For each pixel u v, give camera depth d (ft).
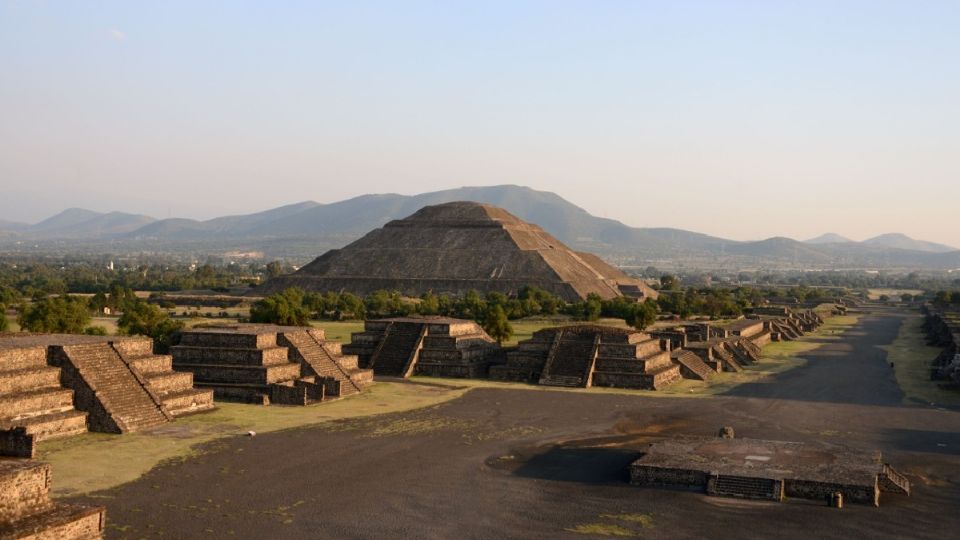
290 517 190.49
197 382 340.18
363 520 190.29
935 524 193.36
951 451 265.34
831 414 329.11
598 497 212.02
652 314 581.12
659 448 250.98
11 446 225.97
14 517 148.46
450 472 232.73
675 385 410.31
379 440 270.46
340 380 359.05
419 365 436.35
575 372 407.03
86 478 214.69
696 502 208.64
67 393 266.77
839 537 184.14
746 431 293.23
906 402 360.48
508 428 294.25
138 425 273.95
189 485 212.23
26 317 424.87
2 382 249.34
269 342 360.89
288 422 295.07
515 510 200.34
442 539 179.83
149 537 174.81
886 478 220.84
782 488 212.84
